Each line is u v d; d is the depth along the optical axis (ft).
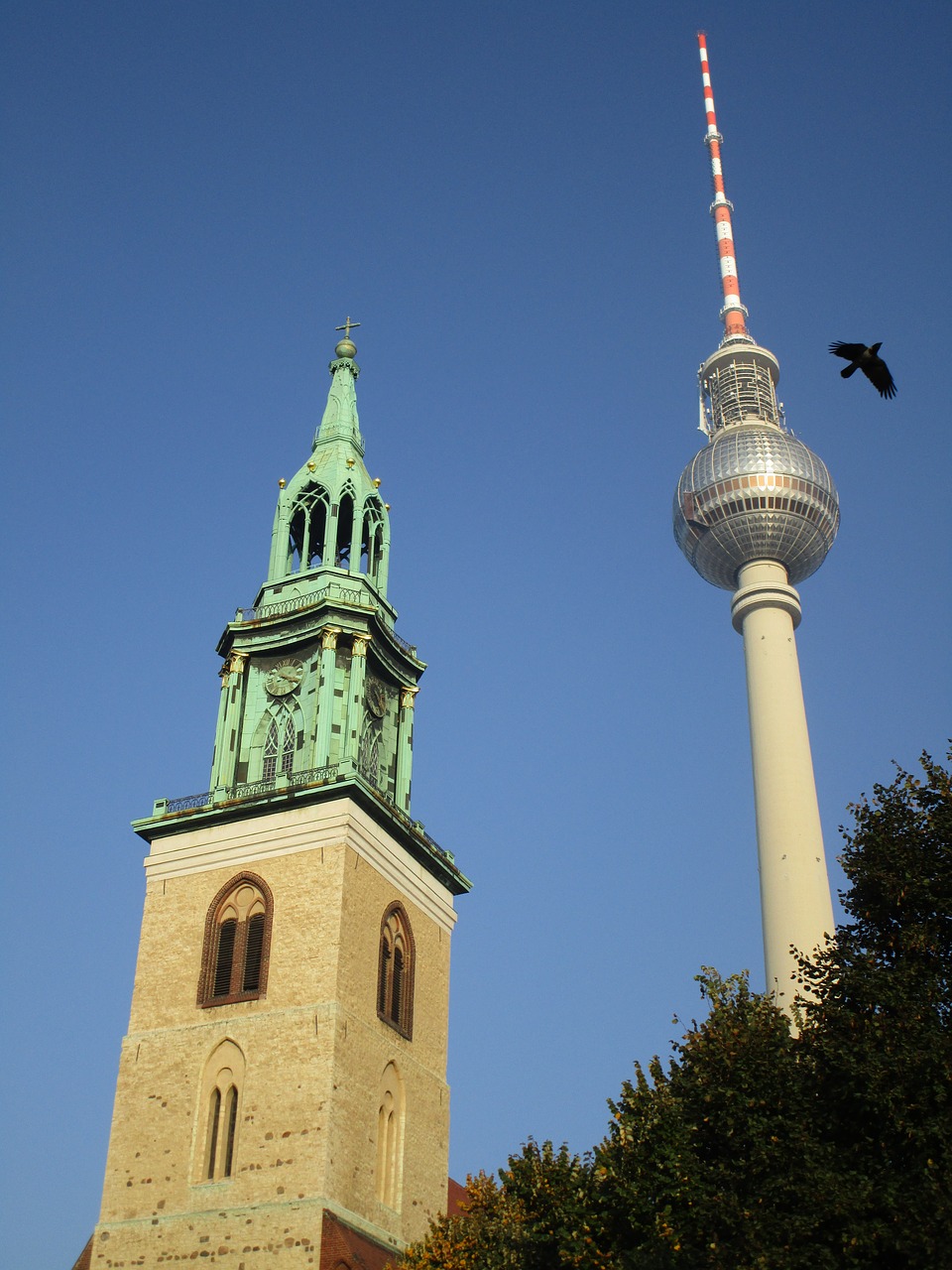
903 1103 122.72
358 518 258.57
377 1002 213.05
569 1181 146.72
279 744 235.61
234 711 239.30
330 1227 183.42
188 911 219.61
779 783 397.60
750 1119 130.31
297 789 220.23
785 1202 124.88
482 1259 160.45
